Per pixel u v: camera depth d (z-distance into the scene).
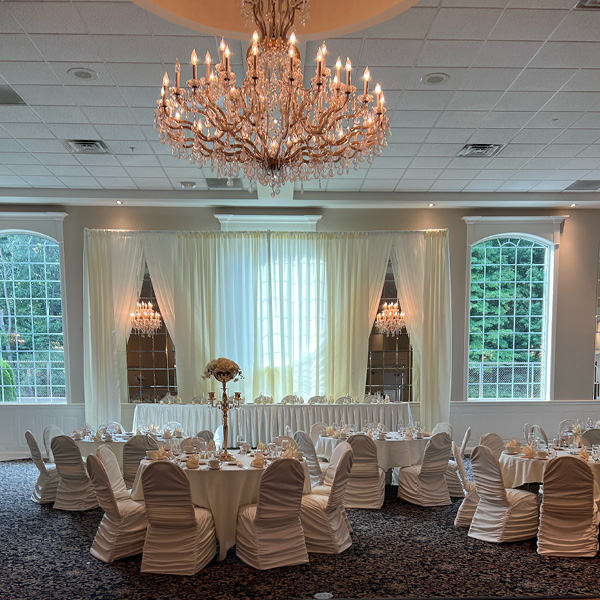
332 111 3.99
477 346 9.83
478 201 9.09
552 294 9.62
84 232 9.21
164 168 7.56
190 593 4.02
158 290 9.27
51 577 4.32
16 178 8.05
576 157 7.12
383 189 8.82
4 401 9.44
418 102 5.36
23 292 9.51
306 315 9.41
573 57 4.47
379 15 3.58
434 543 5.07
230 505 4.67
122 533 4.65
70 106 5.43
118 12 3.81
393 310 9.52
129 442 5.91
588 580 4.27
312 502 4.87
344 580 4.24
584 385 9.65
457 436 9.52
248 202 9.11
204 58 4.51
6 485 7.27
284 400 8.68
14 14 3.82
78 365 9.31
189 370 9.19
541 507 4.86
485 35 4.14
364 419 8.56
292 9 3.62
